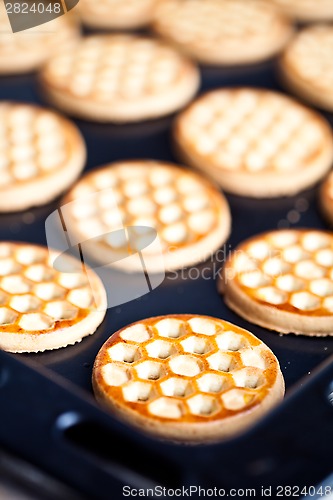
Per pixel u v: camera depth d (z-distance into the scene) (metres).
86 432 0.42
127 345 0.46
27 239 0.52
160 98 0.59
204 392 0.44
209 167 0.55
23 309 0.48
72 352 0.47
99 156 0.57
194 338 0.47
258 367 0.46
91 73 0.60
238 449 0.41
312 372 0.47
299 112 0.59
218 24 0.64
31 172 0.54
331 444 0.41
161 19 0.65
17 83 0.61
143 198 0.53
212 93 0.60
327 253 0.51
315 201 0.55
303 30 0.65
